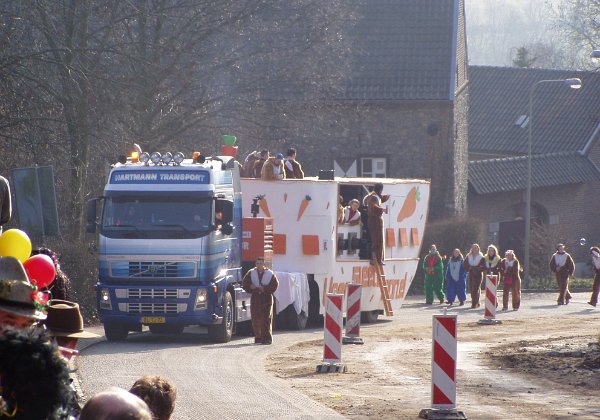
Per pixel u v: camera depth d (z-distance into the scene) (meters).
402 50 99.38
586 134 129.88
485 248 104.25
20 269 11.59
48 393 9.18
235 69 66.31
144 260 42.25
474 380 34.78
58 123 50.41
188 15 60.31
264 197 53.56
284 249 53.47
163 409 11.70
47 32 49.16
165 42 60.00
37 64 49.16
